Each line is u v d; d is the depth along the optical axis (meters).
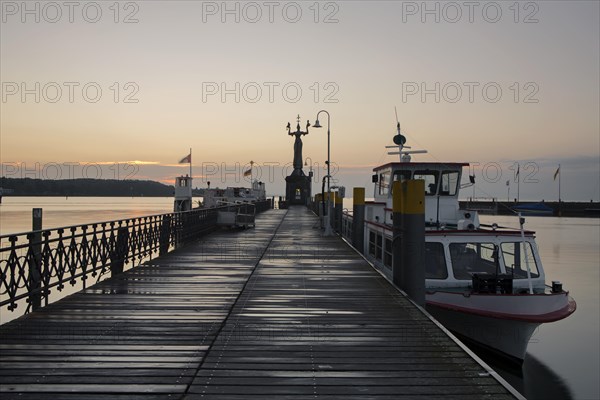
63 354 6.03
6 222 57.00
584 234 61.88
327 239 21.78
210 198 49.44
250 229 27.67
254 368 5.68
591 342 15.73
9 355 5.98
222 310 8.39
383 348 6.46
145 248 14.80
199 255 15.86
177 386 5.12
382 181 17.02
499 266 12.19
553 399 11.02
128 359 5.89
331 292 10.10
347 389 5.12
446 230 12.27
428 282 11.94
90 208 116.12
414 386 5.23
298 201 73.31
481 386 5.24
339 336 6.98
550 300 10.81
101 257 11.27
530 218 108.62
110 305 8.69
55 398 4.81
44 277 8.66
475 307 10.97
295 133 73.12
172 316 7.95
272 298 9.49
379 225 15.85
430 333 7.16
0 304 7.29
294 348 6.41
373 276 12.06
